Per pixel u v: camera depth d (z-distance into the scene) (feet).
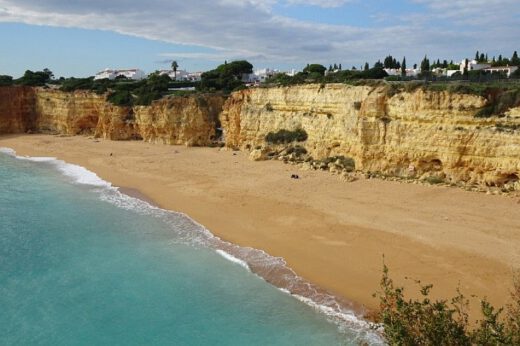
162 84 291.79
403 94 148.25
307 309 75.05
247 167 178.40
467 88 134.82
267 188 145.28
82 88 298.56
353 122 164.76
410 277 81.92
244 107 219.61
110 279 86.94
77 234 111.04
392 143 149.18
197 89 287.69
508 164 125.59
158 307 76.95
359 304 75.15
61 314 75.10
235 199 135.74
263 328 70.44
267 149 196.75
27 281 86.38
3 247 102.68
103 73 558.97
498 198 121.39
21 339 68.08
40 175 179.42
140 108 255.50
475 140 131.34
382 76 207.31
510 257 86.53
